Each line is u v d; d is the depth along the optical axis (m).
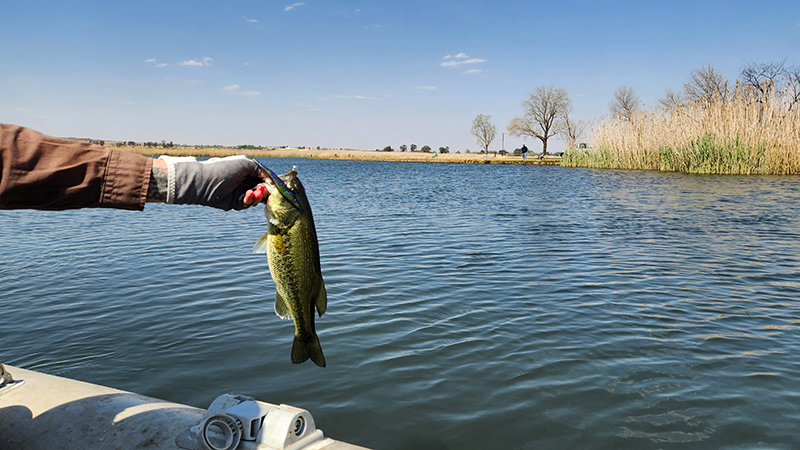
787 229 13.21
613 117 48.31
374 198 23.08
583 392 4.48
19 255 10.25
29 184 1.36
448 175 45.56
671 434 3.82
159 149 73.56
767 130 33.19
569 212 17.28
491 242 11.57
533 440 3.76
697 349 5.41
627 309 6.73
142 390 4.50
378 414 4.12
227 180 1.64
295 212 1.98
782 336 5.76
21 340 5.66
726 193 22.72
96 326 6.11
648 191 24.52
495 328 6.02
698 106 37.06
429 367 4.97
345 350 5.39
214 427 2.11
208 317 6.41
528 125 98.62
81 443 2.22
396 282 8.03
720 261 9.54
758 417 4.05
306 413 2.20
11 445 2.25
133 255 10.20
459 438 3.79
